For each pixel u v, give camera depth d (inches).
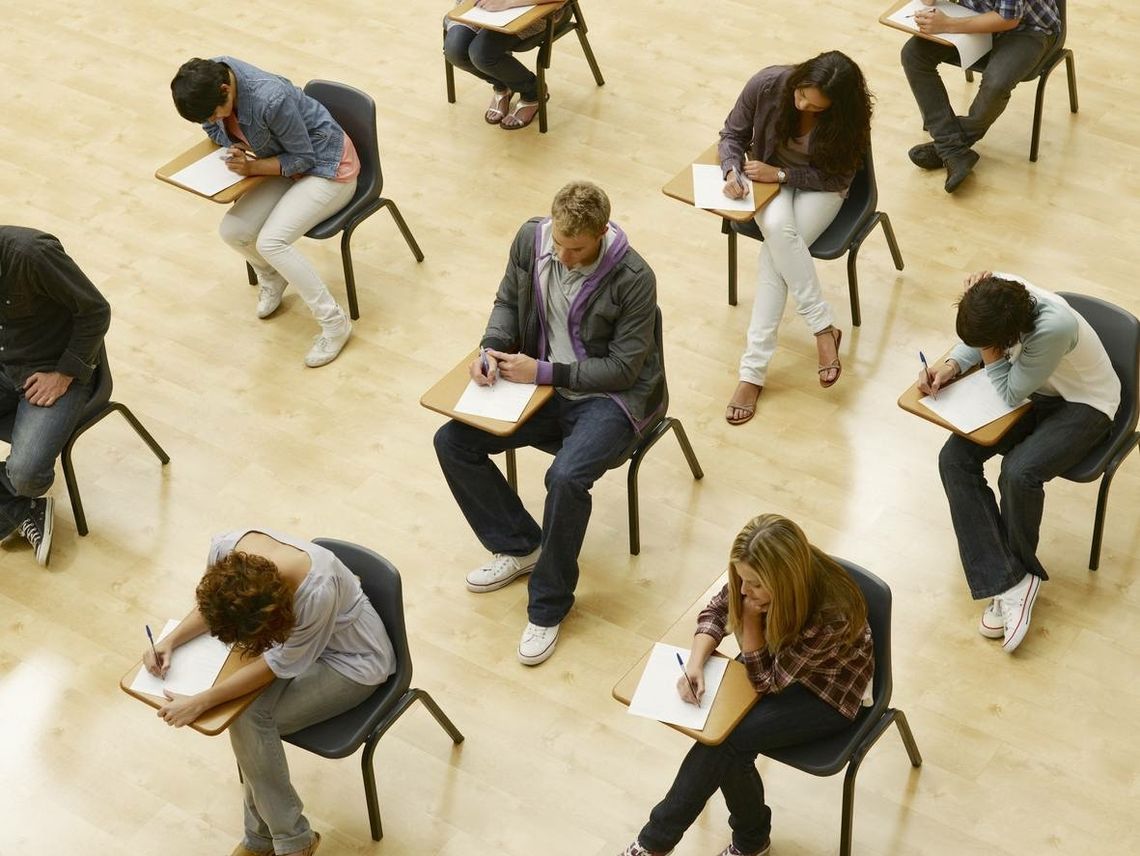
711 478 177.2
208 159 189.6
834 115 173.3
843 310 198.8
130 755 150.9
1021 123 227.9
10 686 158.6
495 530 163.5
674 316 200.2
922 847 138.4
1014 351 146.5
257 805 133.8
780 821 141.5
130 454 185.6
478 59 227.1
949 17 202.2
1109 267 201.8
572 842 140.9
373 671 133.0
